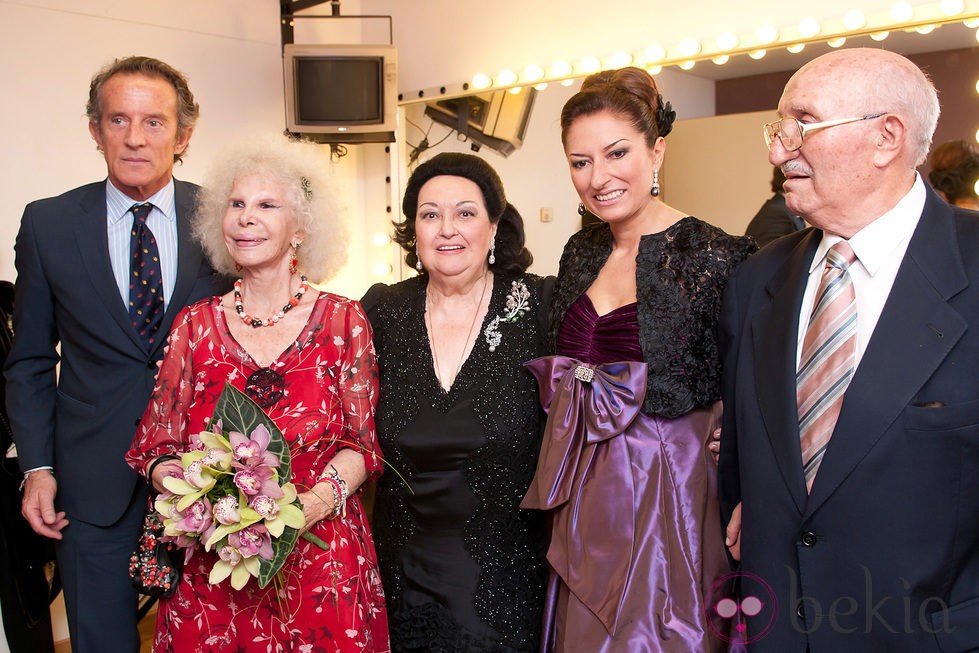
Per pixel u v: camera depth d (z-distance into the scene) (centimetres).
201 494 148
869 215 134
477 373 190
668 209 183
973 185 262
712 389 168
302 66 421
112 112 196
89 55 373
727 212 302
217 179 179
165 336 202
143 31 391
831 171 132
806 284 147
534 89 387
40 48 358
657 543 160
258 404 169
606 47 362
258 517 145
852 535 129
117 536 199
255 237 171
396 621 187
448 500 185
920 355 125
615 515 164
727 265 170
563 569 168
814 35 298
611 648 156
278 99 452
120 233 205
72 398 203
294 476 168
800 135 133
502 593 182
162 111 198
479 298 200
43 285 204
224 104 427
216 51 421
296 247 183
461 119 423
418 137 451
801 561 135
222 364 173
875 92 129
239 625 167
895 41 285
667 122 179
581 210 189
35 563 231
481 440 184
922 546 125
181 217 208
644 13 349
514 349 192
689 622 155
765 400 144
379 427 192
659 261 170
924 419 124
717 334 168
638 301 170
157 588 170
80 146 372
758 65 312
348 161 482
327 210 185
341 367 179
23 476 219
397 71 442
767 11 312
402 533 190
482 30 413
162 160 201
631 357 171
